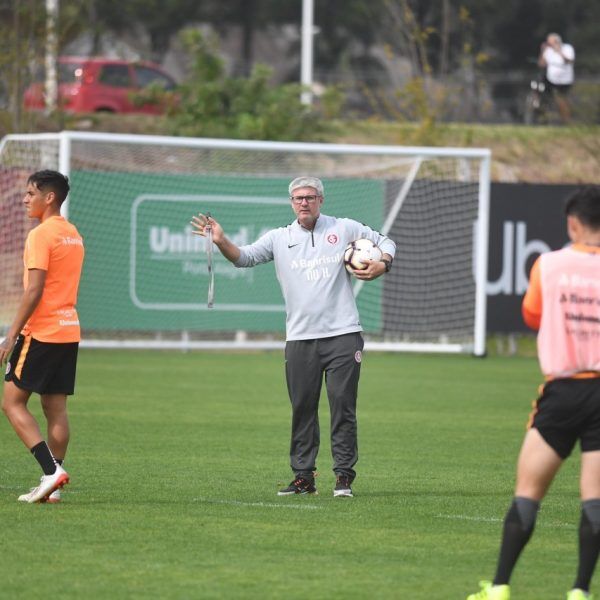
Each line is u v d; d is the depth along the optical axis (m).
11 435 46.84
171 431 48.69
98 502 33.44
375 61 185.88
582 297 23.33
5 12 103.25
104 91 113.69
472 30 156.25
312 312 34.88
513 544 22.94
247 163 103.12
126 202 82.81
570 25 180.62
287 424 51.47
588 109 113.38
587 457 23.20
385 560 27.16
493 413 56.81
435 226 87.81
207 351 88.44
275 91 110.50
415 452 44.88
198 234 35.00
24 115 102.56
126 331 84.88
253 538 29.09
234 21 186.25
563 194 87.81
